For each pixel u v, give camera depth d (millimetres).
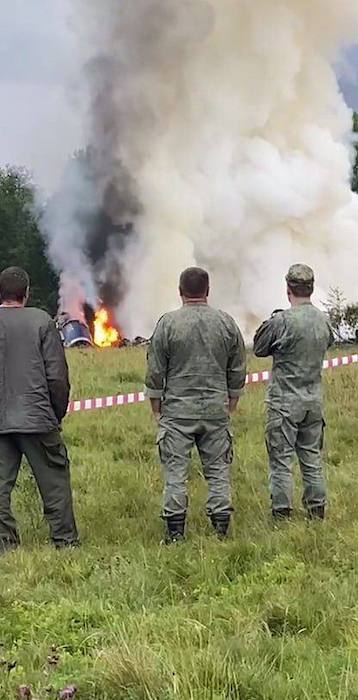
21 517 7172
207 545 6020
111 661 3904
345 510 7102
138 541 6469
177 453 6570
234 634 4453
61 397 6527
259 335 6926
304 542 5887
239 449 9938
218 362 6598
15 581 5449
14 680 3914
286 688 3775
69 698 3621
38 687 3783
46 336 6512
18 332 6473
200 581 5332
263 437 10703
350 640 4301
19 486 7754
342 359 15992
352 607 4762
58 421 6559
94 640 4387
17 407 6414
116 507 7680
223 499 6602
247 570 5590
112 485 8508
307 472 6984
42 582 5484
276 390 6906
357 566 5461
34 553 6078
